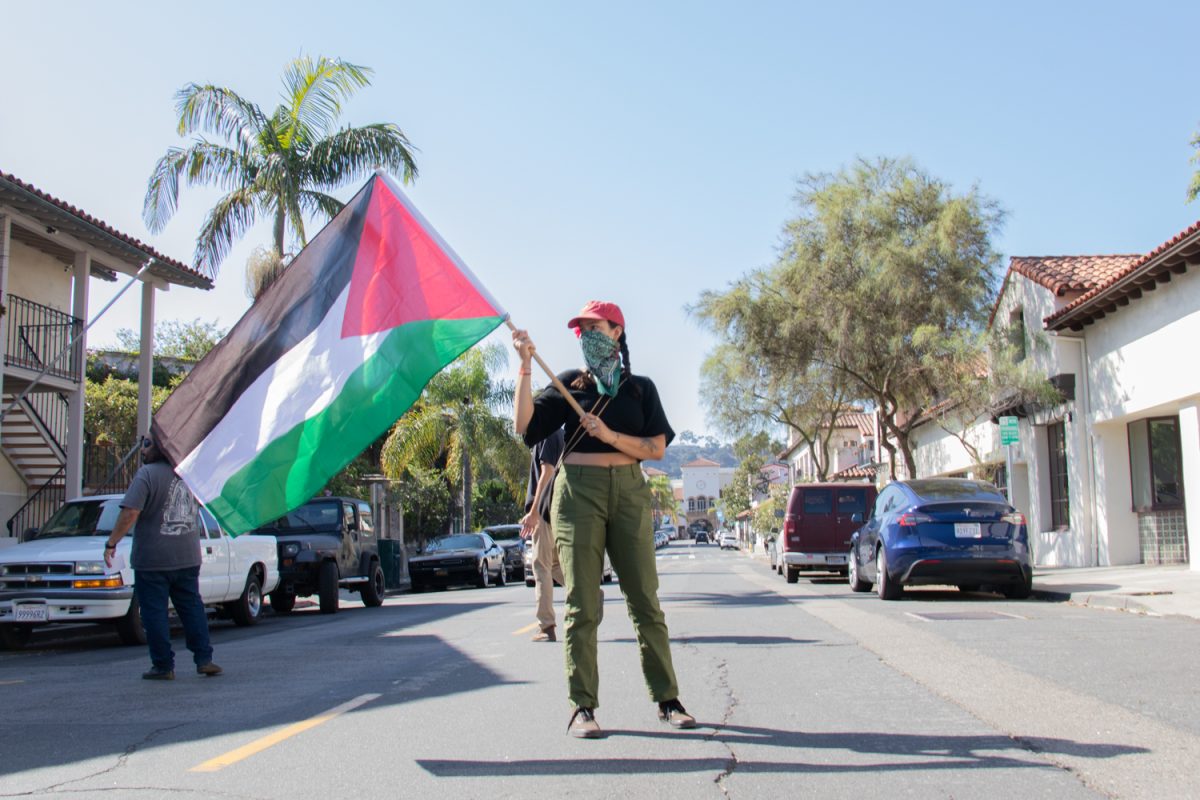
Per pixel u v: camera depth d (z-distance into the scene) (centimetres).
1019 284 2381
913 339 2244
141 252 2044
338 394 618
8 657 1177
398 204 639
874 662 809
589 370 548
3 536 1970
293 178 2381
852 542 1706
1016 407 2341
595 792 442
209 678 830
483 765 496
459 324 609
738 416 2809
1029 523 2452
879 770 471
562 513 545
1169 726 554
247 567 1537
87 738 582
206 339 4284
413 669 851
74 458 1962
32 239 2098
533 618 1334
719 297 2569
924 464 3441
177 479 838
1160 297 1788
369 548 2012
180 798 445
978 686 686
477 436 3494
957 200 2339
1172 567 1825
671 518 16512
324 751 534
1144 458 2003
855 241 2397
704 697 666
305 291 642
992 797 427
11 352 2069
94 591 1208
